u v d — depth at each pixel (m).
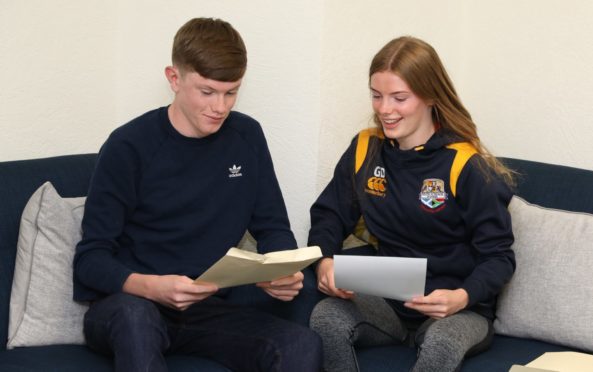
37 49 2.13
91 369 1.60
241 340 1.69
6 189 1.86
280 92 2.17
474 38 2.54
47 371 1.56
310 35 2.08
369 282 1.66
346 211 2.04
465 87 2.56
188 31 1.74
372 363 1.75
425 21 2.39
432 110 1.94
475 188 1.83
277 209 1.97
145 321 1.53
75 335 1.77
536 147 2.41
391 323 1.87
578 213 1.91
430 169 1.89
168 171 1.83
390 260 1.61
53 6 2.15
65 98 2.23
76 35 2.24
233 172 1.90
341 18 2.10
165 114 1.84
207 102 1.73
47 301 1.77
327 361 1.77
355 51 2.17
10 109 2.08
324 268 1.86
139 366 1.48
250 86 2.22
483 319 1.81
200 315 1.80
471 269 1.89
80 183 2.02
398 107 1.85
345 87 2.17
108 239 1.77
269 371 1.63
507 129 2.48
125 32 2.36
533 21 2.37
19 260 1.80
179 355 1.76
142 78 2.35
